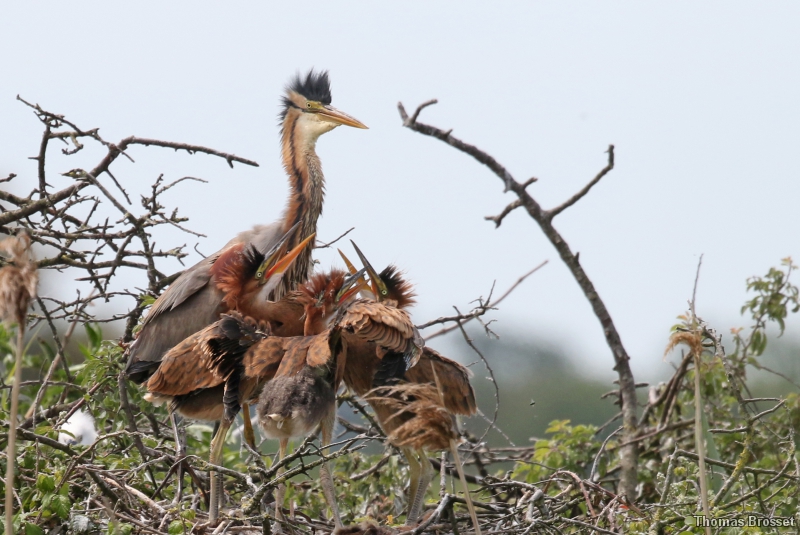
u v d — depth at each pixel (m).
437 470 26.59
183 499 23.67
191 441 28.25
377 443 29.78
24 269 15.20
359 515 25.77
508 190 30.31
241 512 19.92
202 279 28.16
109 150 25.95
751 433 22.05
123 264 27.33
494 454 30.23
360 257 26.12
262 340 22.78
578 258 30.27
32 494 21.06
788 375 38.50
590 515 22.05
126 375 25.95
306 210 31.95
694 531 20.95
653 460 30.31
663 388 31.39
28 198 26.91
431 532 22.12
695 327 17.73
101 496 20.36
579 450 28.56
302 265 31.31
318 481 26.20
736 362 29.64
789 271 29.78
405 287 26.59
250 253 27.00
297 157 32.59
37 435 21.31
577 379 52.94
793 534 21.98
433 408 17.16
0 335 27.58
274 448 34.38
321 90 33.03
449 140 30.22
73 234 25.38
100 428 25.66
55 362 25.27
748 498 23.69
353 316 22.23
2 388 25.64
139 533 20.44
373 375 23.72
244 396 22.78
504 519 22.08
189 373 23.30
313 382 21.69
